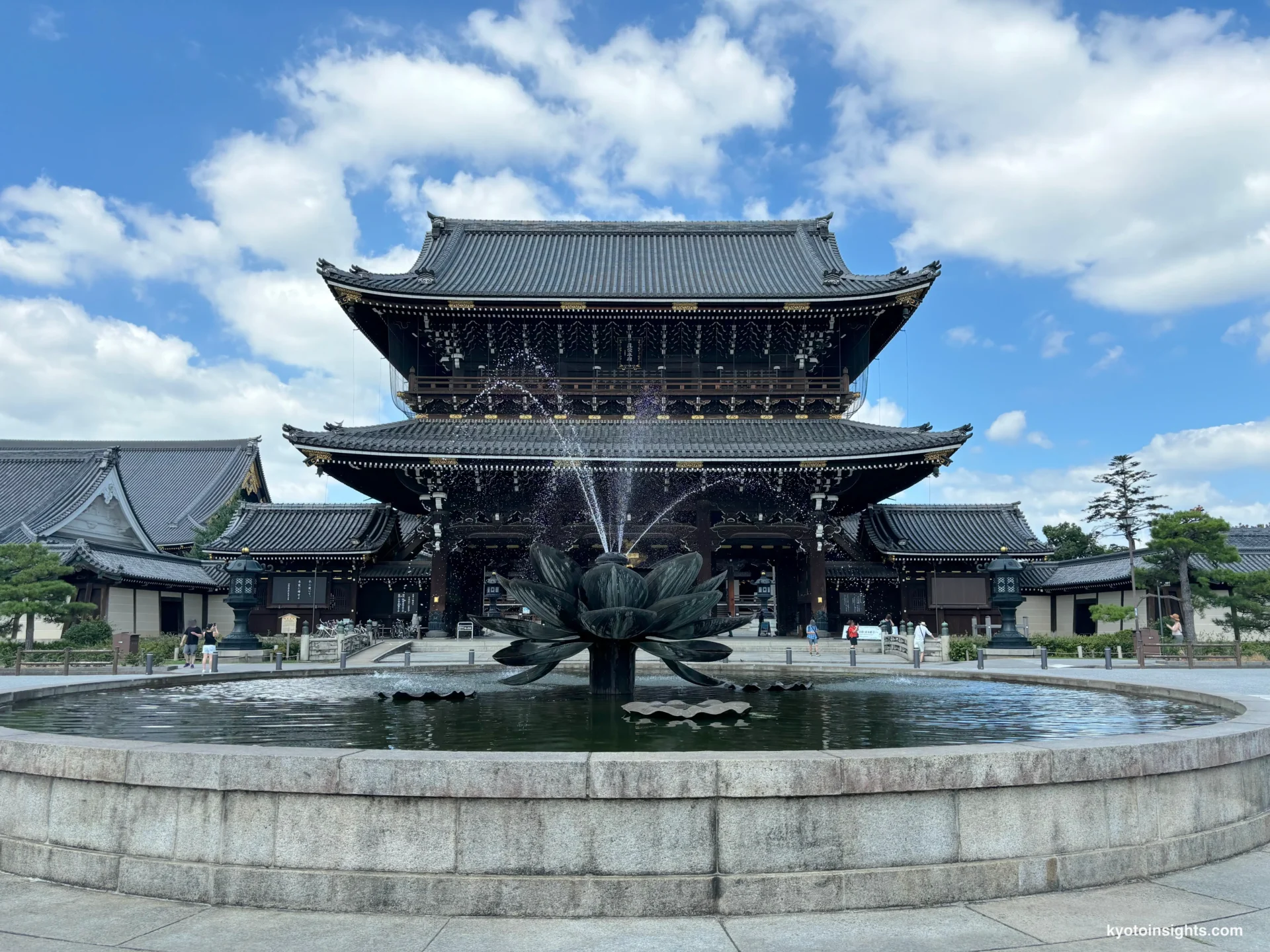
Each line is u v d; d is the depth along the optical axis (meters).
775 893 6.69
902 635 39.75
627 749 10.48
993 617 49.62
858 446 43.34
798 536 45.81
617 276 54.41
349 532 51.09
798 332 49.69
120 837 7.24
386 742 10.95
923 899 6.83
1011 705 15.66
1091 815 7.36
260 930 6.30
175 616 53.22
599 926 6.41
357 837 6.80
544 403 49.69
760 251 59.12
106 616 45.25
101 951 5.92
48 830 7.54
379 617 51.25
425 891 6.65
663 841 6.72
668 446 45.00
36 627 42.94
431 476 44.53
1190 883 7.35
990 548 49.75
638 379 49.44
